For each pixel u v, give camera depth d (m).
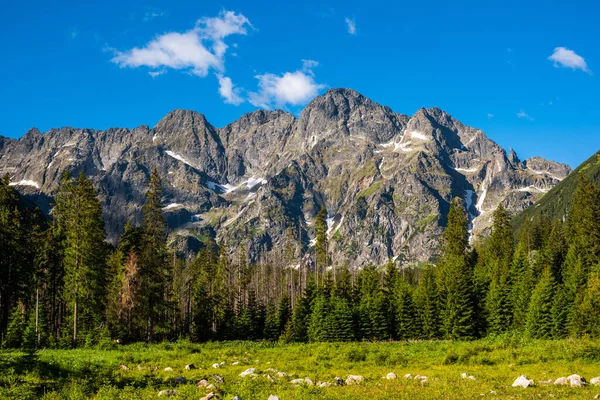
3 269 58.38
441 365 32.66
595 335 59.50
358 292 102.75
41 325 60.62
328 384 22.95
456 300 77.00
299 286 120.50
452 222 109.50
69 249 56.81
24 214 71.56
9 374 21.75
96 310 58.97
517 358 32.22
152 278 62.09
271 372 27.72
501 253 104.50
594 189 96.12
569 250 88.75
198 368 31.02
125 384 22.30
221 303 98.19
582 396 18.56
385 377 26.14
